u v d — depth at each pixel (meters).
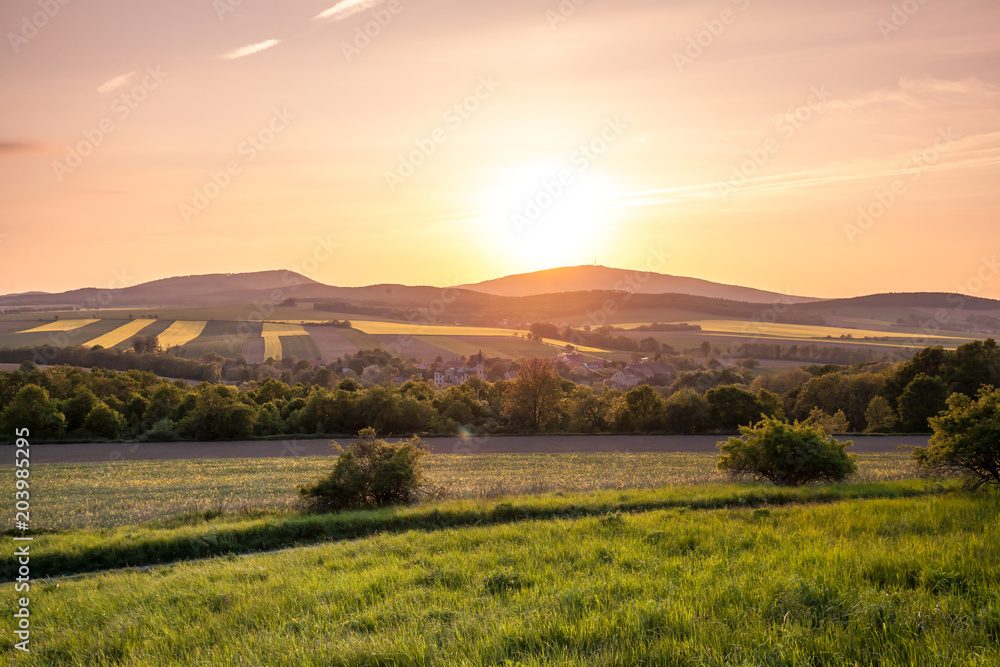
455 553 15.01
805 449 26.27
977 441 19.83
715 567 12.02
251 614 11.38
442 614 10.41
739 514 18.39
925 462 22.08
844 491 22.72
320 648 9.09
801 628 8.50
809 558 12.18
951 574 10.22
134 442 68.19
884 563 11.21
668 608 9.65
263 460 53.81
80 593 14.27
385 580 12.94
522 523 19.02
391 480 24.48
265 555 17.83
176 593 13.27
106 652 10.42
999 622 8.28
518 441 69.94
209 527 20.70
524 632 9.05
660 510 19.56
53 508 28.33
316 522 20.94
